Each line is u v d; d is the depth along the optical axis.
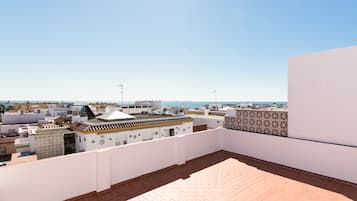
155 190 3.47
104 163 3.45
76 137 11.33
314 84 4.38
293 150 4.65
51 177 2.91
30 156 9.88
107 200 3.12
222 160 5.29
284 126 4.98
